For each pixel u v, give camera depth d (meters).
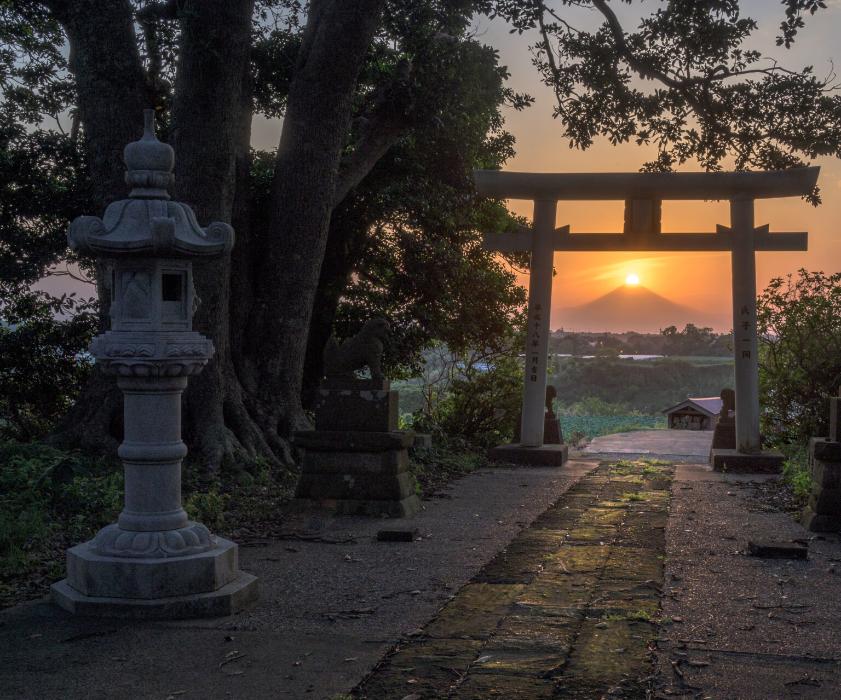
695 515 9.41
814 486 8.97
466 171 17.27
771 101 13.84
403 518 9.18
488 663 4.58
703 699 4.09
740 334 14.55
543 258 15.48
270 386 12.93
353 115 16.12
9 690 4.23
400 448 9.47
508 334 19.55
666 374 76.62
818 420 15.85
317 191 13.05
